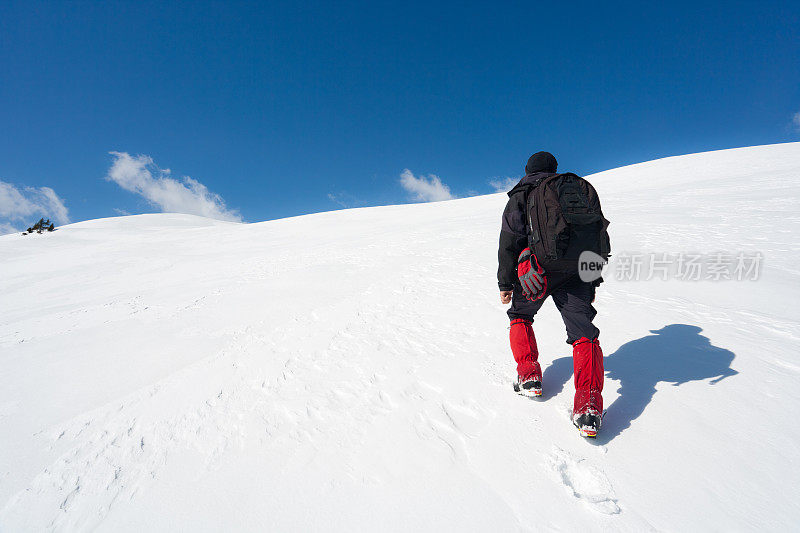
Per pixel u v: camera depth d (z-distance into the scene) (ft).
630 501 4.66
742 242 20.67
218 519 4.99
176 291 24.07
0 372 11.51
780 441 5.39
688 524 4.27
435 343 10.41
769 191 41.09
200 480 5.78
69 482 6.01
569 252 5.89
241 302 18.49
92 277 38.55
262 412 7.55
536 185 6.38
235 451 6.40
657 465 5.18
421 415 6.89
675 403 6.49
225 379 9.31
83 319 18.75
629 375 7.56
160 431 7.22
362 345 10.80
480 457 5.67
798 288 12.73
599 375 5.86
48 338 15.58
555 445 5.76
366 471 5.60
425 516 4.71
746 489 4.66
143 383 9.77
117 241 77.15
